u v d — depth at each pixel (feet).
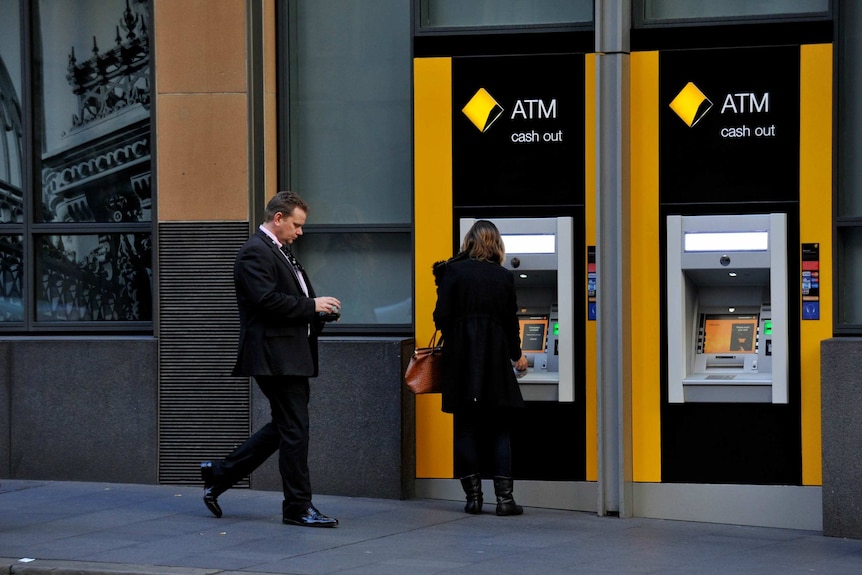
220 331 34.71
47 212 37.65
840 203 31.58
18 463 35.78
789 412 31.30
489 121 33.24
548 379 32.53
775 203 31.40
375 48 35.29
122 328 36.70
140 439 35.12
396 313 35.24
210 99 34.65
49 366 35.53
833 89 31.09
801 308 31.19
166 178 34.83
